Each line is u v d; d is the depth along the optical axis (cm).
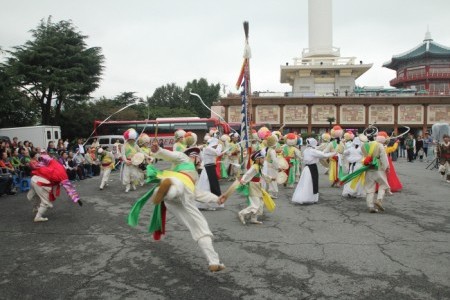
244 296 411
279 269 491
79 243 622
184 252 569
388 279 455
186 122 3253
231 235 658
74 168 1584
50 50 3156
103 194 1180
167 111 6412
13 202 1038
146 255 556
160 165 2389
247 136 874
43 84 3062
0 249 593
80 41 3369
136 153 1223
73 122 3566
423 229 692
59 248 596
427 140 2459
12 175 1216
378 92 4891
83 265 516
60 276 477
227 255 548
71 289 436
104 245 610
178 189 459
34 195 815
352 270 486
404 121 4669
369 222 752
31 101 3228
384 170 835
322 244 599
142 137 1279
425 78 6247
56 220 799
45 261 534
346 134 1329
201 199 511
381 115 4688
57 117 3431
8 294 424
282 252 561
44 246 607
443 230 685
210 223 752
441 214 825
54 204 996
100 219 808
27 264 523
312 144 956
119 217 829
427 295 411
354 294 415
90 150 1808
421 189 1199
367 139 874
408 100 4641
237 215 829
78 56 3247
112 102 4572
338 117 4719
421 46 6291
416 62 6381
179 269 496
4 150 1309
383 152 822
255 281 452
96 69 3409
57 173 786
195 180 512
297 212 856
